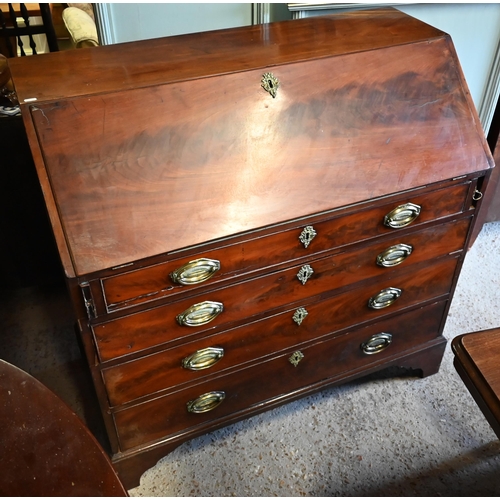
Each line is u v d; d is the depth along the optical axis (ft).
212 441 4.79
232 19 5.69
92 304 3.31
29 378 2.32
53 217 3.15
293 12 5.55
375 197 3.75
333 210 3.67
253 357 4.27
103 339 3.53
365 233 3.96
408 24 4.42
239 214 3.45
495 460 4.62
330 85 3.79
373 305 4.48
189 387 4.14
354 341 4.70
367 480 4.49
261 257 3.67
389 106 3.89
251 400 4.58
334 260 4.00
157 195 3.34
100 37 5.50
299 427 4.90
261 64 3.71
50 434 2.18
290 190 3.58
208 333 3.90
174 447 4.42
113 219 3.24
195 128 3.47
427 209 4.09
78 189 3.22
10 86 5.18
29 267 5.99
